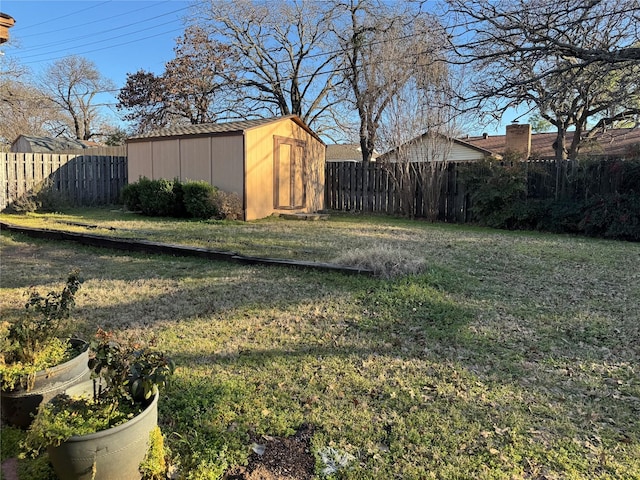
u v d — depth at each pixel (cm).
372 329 396
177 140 1275
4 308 428
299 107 2170
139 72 2333
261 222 1138
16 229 866
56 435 176
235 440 236
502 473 214
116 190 1514
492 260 682
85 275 561
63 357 249
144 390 199
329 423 254
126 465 188
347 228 1045
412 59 1172
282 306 451
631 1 579
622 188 1006
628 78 602
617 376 317
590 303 477
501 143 2416
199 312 430
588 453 230
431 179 1264
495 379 309
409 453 229
